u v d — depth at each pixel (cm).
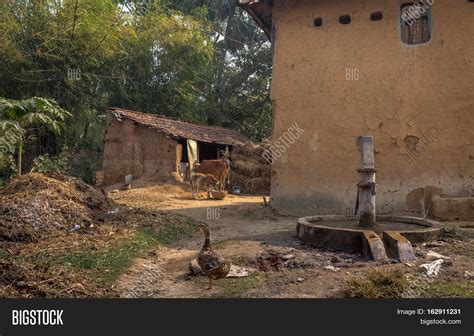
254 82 3102
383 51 982
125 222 835
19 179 843
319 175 1005
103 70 2066
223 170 1672
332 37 1022
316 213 1001
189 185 1627
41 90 1805
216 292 507
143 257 657
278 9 1077
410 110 955
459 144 923
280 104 1054
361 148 717
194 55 2458
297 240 737
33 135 1653
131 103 2298
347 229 660
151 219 879
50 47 1805
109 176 1747
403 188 946
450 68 941
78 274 551
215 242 767
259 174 1862
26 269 538
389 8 987
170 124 1906
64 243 661
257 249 670
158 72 2389
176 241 793
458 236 704
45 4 1828
